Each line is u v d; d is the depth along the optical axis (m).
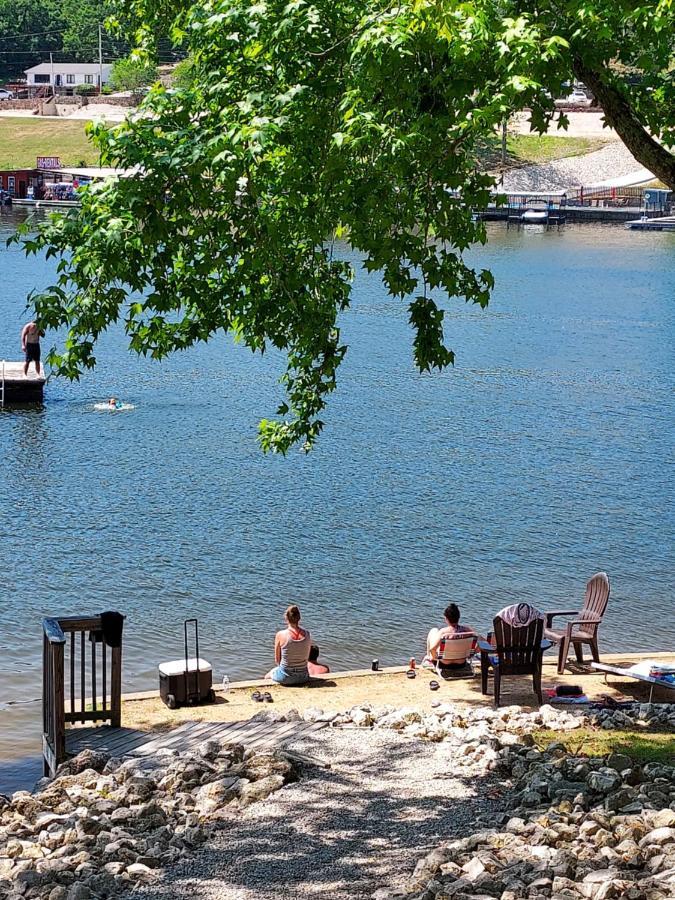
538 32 11.88
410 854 10.62
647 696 16.41
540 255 99.25
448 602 24.02
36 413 42.59
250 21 13.16
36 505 30.80
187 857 10.76
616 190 137.62
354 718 14.79
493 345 59.62
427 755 13.33
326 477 34.16
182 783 12.58
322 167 13.55
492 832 10.60
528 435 40.44
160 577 25.22
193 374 51.16
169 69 151.12
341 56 13.34
